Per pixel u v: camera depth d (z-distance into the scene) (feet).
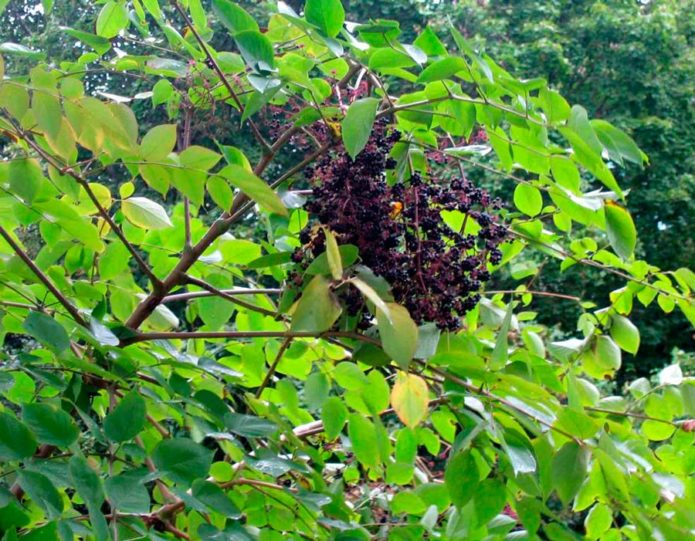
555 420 5.74
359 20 26.30
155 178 5.63
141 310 6.59
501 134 6.25
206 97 6.99
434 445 7.80
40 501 4.87
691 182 29.66
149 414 7.09
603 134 5.91
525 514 5.97
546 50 28.30
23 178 5.72
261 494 6.61
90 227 6.09
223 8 5.82
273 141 6.80
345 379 6.68
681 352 22.63
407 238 5.81
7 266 6.30
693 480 7.18
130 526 5.27
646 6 32.89
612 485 5.74
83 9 16.93
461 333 6.61
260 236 20.34
